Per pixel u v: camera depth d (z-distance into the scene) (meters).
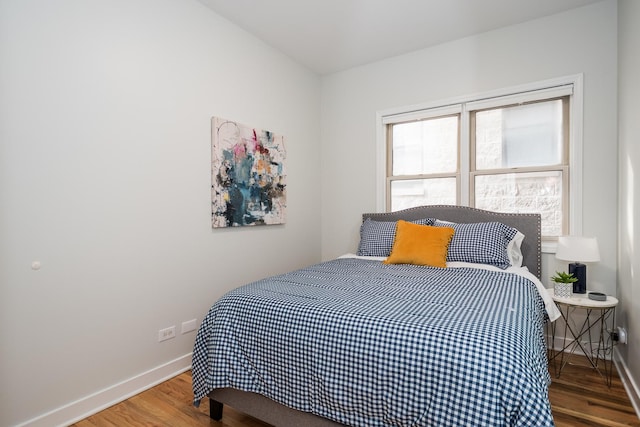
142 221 2.21
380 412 1.24
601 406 1.92
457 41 3.18
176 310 2.42
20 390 1.69
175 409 1.96
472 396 1.08
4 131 1.63
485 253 2.58
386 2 2.60
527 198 2.98
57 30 1.80
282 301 1.62
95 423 1.84
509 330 1.23
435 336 1.20
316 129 3.90
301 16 2.77
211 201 2.66
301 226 3.67
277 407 1.56
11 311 1.66
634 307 1.97
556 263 2.79
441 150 3.39
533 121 2.96
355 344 1.32
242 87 2.94
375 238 3.13
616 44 2.54
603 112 2.58
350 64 3.68
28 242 1.71
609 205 2.56
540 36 2.82
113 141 2.05
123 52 2.10
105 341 2.02
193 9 2.53
